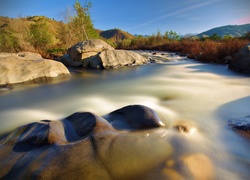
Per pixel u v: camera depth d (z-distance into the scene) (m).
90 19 21.22
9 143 2.58
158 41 31.53
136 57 13.02
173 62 13.83
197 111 4.18
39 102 5.33
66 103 5.18
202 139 2.91
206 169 2.19
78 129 2.88
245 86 6.34
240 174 2.17
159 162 2.24
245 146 2.71
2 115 4.37
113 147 2.39
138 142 2.57
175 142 2.71
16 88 6.86
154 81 7.81
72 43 20.75
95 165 2.10
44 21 21.70
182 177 2.02
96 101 5.30
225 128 3.25
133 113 3.32
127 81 8.00
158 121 3.13
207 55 13.25
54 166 2.05
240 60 8.80
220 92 5.71
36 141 2.53
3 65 7.34
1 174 2.05
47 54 15.43
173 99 5.21
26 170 2.05
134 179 1.98
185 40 25.80
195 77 8.22
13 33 15.16
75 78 8.76
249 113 3.96
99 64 11.63
